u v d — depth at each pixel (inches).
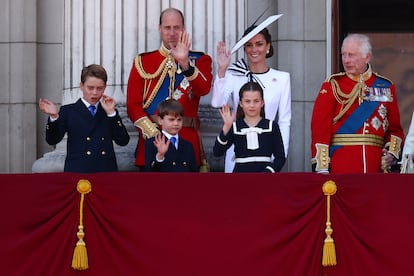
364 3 2091.5
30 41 2047.2
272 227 1493.6
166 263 1491.1
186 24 1809.8
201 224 1493.6
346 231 1492.4
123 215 1493.6
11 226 1491.1
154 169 1603.1
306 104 2030.0
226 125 1612.9
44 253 1488.7
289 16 2036.2
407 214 1493.6
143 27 1801.2
